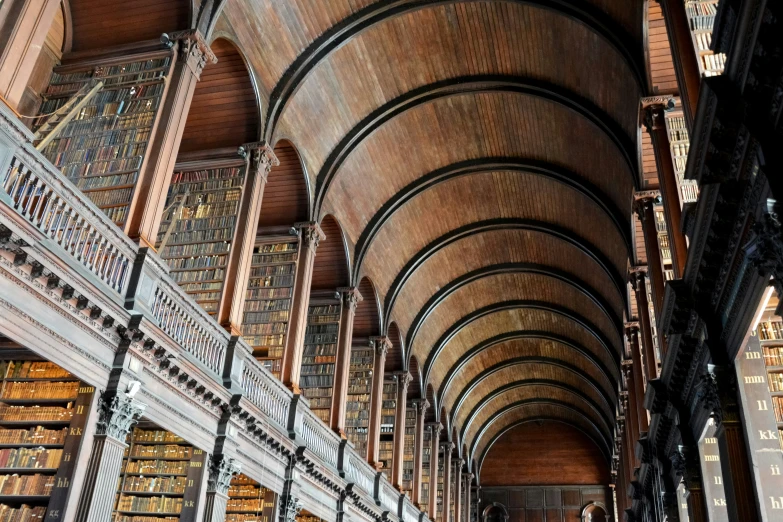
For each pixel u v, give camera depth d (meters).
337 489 16.28
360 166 18.11
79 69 11.45
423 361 26.98
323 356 18.14
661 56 12.27
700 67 9.21
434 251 22.84
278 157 15.63
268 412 12.99
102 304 8.43
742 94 6.62
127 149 10.35
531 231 23.06
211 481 11.02
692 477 11.99
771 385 9.91
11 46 7.52
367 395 20.56
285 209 16.38
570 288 25.69
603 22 13.20
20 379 9.77
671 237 11.27
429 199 21.06
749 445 8.91
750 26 6.06
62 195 7.85
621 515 31.48
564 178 19.39
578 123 17.05
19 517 8.40
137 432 11.59
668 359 11.67
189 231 13.08
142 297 9.23
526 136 18.83
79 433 8.48
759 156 6.66
